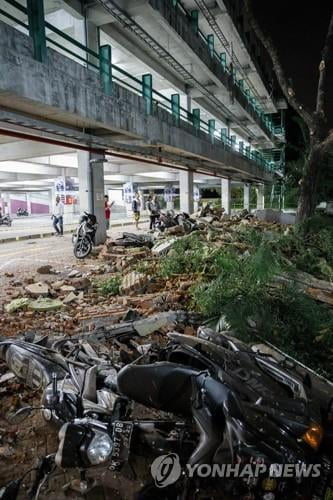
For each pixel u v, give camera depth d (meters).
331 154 11.45
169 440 2.24
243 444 1.98
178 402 2.44
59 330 5.02
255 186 35.25
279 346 4.17
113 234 16.67
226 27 18.00
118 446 2.22
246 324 4.31
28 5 6.58
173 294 6.14
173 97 13.58
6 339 4.09
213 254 7.07
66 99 7.47
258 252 5.27
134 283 6.75
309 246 8.12
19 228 20.91
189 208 20.77
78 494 2.43
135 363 2.83
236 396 2.11
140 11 11.36
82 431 2.26
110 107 9.00
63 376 3.17
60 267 9.46
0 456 2.75
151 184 37.31
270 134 31.58
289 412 2.06
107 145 10.46
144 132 10.63
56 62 7.20
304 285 5.40
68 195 21.50
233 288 4.90
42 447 2.85
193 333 4.62
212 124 18.20
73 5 10.94
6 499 2.25
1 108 7.02
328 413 2.26
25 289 6.83
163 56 14.27
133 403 2.60
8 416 3.21
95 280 7.69
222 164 19.08
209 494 2.30
